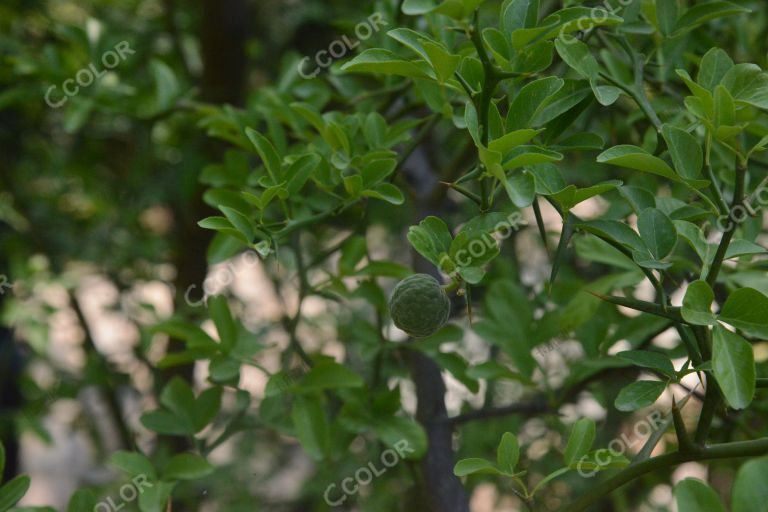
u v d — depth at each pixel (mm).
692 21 1119
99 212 1963
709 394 1002
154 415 1219
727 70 1035
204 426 1222
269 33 2123
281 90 1344
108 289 1939
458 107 1190
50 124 1982
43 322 1539
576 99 1043
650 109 1060
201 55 1805
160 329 1204
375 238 1963
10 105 1788
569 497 1461
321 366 1190
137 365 1736
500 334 1260
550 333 1255
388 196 1103
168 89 1424
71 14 2025
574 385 1253
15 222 1864
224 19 1718
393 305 1033
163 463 1382
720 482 1387
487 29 1027
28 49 1861
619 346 1310
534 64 1031
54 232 1919
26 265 1581
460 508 1231
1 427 1590
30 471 2613
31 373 1801
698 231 1023
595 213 1356
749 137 1190
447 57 1001
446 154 1526
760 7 1385
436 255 1011
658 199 1054
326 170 1148
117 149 2057
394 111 1347
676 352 1216
